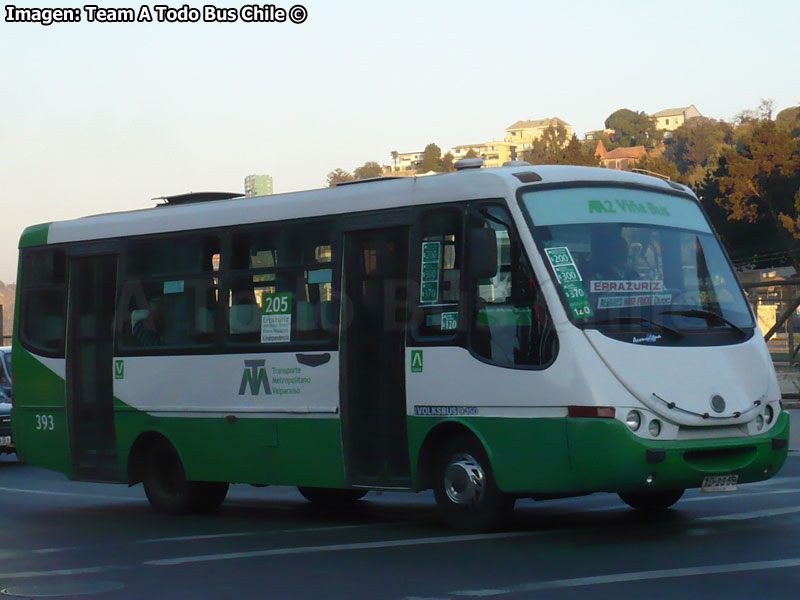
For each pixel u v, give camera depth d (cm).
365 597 921
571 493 1193
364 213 1343
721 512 1342
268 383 1420
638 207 1264
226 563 1113
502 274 1215
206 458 1491
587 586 926
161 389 1540
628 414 1142
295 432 1389
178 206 1558
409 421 1280
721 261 1299
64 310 1666
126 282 1598
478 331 1228
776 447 1217
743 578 936
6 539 1349
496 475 1207
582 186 1247
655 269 1234
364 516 1473
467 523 1242
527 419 1183
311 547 1191
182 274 1532
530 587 931
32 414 1698
